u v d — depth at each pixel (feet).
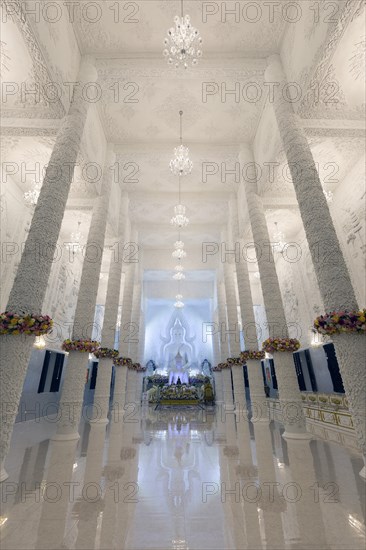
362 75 22.07
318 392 39.11
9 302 15.83
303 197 19.75
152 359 94.48
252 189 34.14
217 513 9.72
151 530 8.66
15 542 7.98
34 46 19.26
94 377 61.11
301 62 23.26
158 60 28.25
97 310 64.03
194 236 63.72
